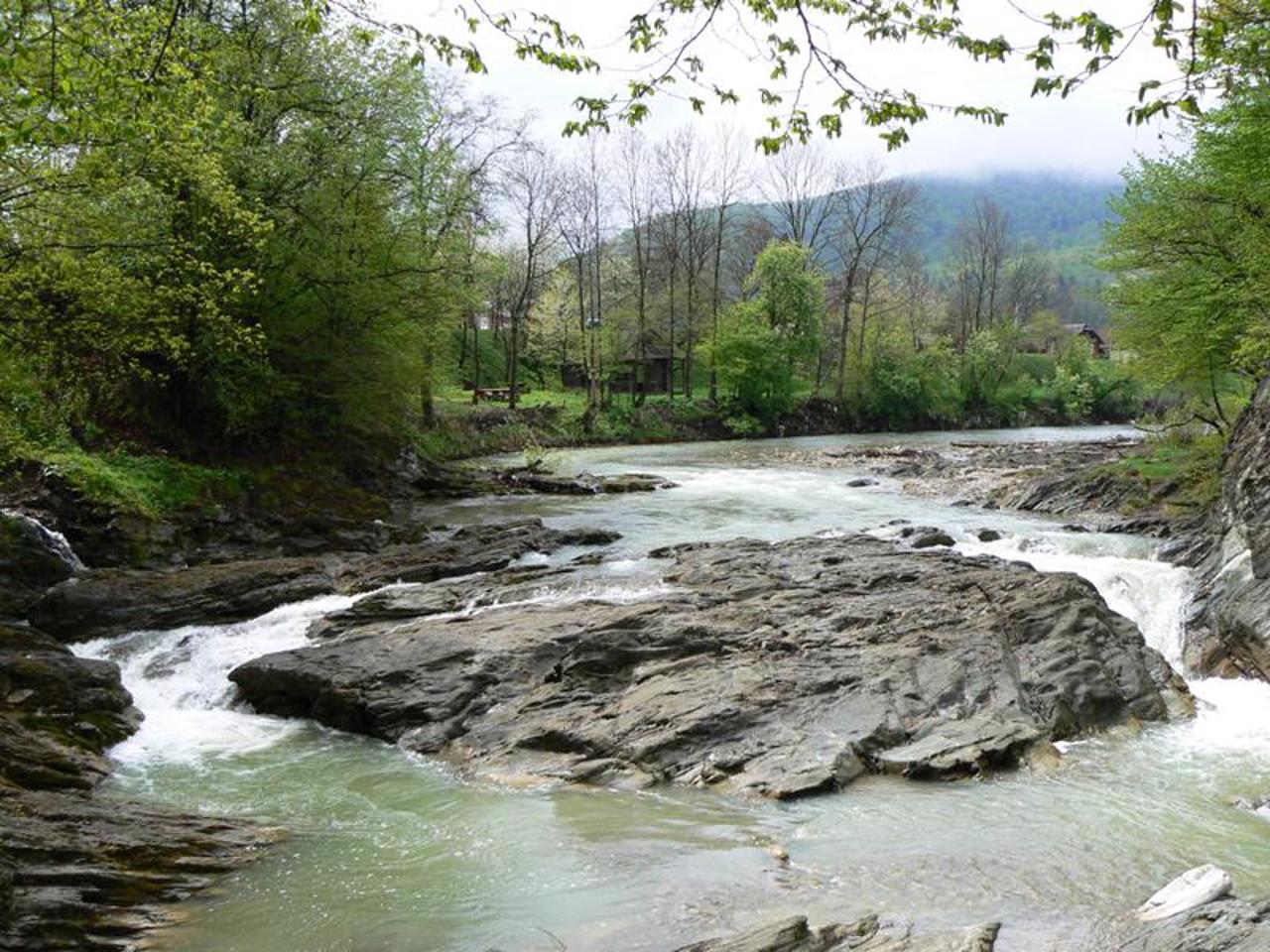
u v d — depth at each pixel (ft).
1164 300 78.79
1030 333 299.99
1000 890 24.73
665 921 22.70
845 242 230.68
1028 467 119.96
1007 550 65.31
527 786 33.35
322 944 22.12
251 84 70.08
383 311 84.64
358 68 78.84
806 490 102.12
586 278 228.63
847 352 237.86
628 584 53.11
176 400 73.61
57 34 24.35
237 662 45.88
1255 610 43.83
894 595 48.06
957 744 34.68
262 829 29.14
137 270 58.75
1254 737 37.83
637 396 207.62
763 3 17.03
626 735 35.37
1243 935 18.95
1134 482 84.23
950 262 336.90
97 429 66.59
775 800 31.40
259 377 77.30
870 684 38.40
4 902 22.04
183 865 26.27
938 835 28.55
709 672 39.63
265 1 73.51
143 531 60.44
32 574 51.24
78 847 25.88
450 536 74.84
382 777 34.53
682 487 105.29
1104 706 39.45
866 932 21.24
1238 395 90.22
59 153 44.62
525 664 41.65
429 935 22.36
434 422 142.51
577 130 19.07
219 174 60.13
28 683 38.27
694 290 229.04
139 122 27.96
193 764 36.01
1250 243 67.46
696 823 29.63
